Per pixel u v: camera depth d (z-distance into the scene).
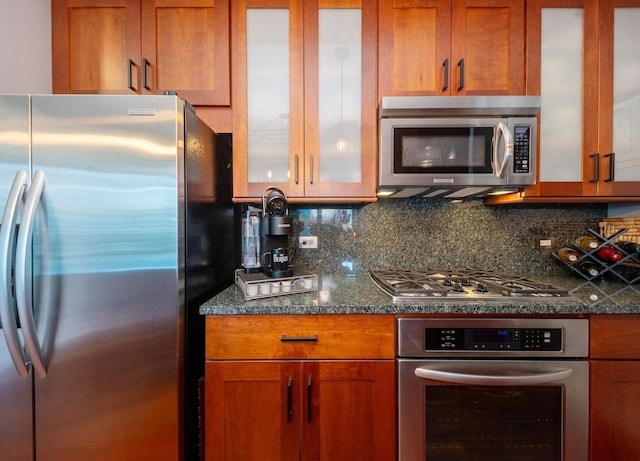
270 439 1.01
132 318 0.96
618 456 1.00
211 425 1.01
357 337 1.02
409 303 1.01
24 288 0.87
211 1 1.31
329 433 1.02
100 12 1.30
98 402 0.96
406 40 1.30
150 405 0.97
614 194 1.29
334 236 1.62
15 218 0.88
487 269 1.59
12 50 1.21
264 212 1.23
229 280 1.54
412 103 1.19
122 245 0.95
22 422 0.94
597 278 1.44
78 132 0.93
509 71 1.29
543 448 1.03
